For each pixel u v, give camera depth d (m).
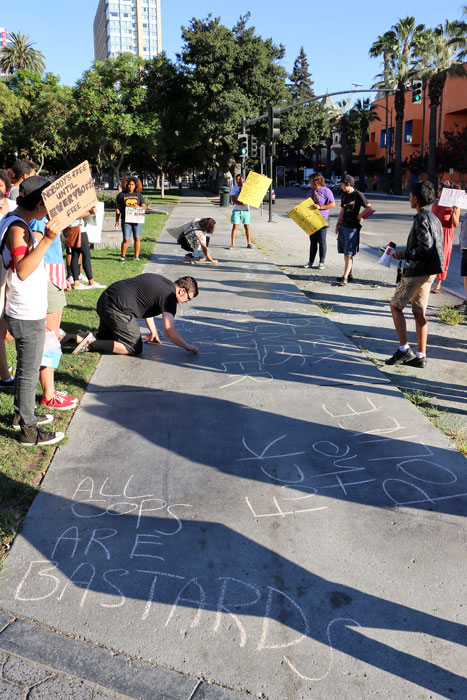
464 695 2.07
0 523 2.97
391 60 51.84
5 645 2.25
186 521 3.03
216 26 37.59
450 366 5.45
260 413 4.33
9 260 3.55
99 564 2.71
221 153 43.06
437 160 49.94
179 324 6.74
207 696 2.06
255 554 2.79
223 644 2.28
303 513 3.11
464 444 3.86
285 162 88.25
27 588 2.55
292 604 2.48
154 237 14.82
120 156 39.19
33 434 3.78
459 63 44.78
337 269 10.55
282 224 18.86
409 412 4.36
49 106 43.41
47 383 4.30
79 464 3.58
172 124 38.88
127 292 5.46
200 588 2.56
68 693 2.06
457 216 7.12
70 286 8.40
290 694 2.07
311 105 46.06
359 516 3.08
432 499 3.23
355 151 78.31
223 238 14.95
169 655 2.22
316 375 5.13
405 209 29.86
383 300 8.10
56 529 2.95
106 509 3.12
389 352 5.84
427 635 2.33
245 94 38.91
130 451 3.75
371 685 2.11
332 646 2.28
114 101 34.84
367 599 2.51
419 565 2.71
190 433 4.01
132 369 5.26
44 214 3.49
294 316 7.11
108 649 2.25
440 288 8.92
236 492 3.29
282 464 3.60
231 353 5.72
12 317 3.52
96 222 8.64
